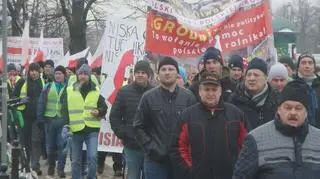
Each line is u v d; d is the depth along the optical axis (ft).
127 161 26.91
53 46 69.36
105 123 38.09
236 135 18.85
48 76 42.91
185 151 19.08
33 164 40.68
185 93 22.86
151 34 29.89
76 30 133.08
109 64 38.96
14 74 53.06
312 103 23.75
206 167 18.76
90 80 33.99
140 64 27.27
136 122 22.97
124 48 39.14
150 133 22.77
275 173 14.29
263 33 30.40
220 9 30.66
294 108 14.43
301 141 14.48
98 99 33.65
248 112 21.03
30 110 41.04
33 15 142.41
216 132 18.79
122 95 27.20
